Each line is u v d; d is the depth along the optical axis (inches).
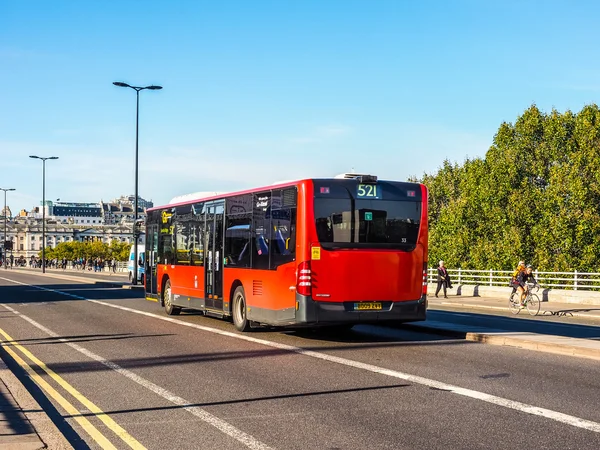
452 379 389.4
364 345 545.0
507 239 1582.2
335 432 275.3
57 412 316.8
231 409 318.3
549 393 350.0
